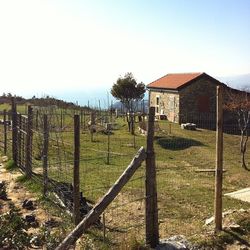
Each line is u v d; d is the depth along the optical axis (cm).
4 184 1603
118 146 2989
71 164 2059
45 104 5016
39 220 1222
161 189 1806
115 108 4741
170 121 4409
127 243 928
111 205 1471
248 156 2855
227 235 1047
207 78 4306
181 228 1214
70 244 807
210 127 4209
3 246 922
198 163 2533
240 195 1711
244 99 3956
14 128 2031
